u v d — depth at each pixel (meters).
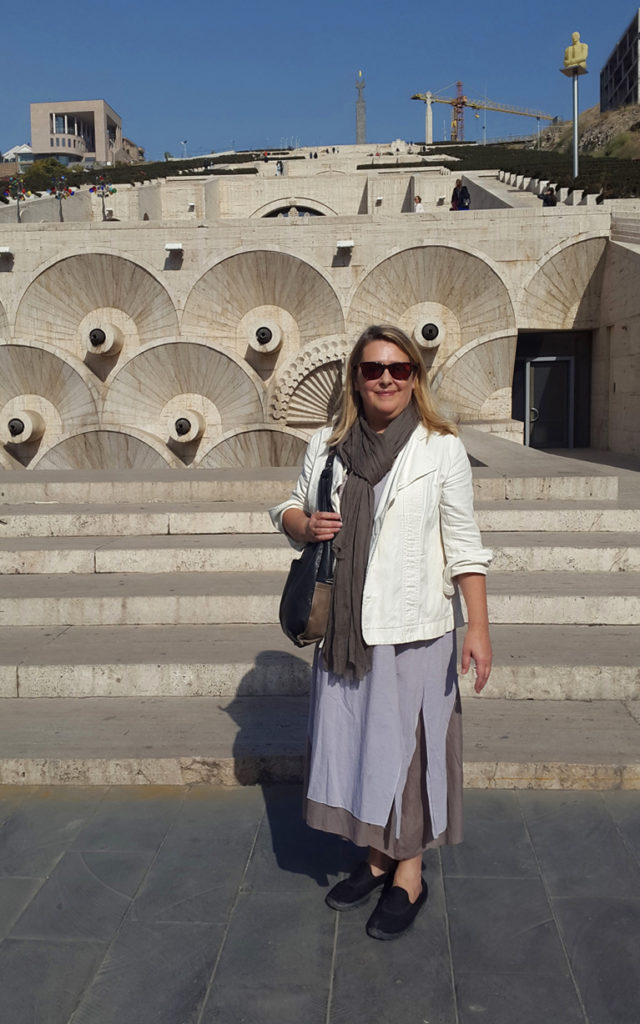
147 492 7.81
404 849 2.82
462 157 49.69
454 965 2.67
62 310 21.70
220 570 6.21
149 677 4.71
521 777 3.82
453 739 3.01
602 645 4.89
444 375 20.94
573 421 21.66
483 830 3.49
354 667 2.80
